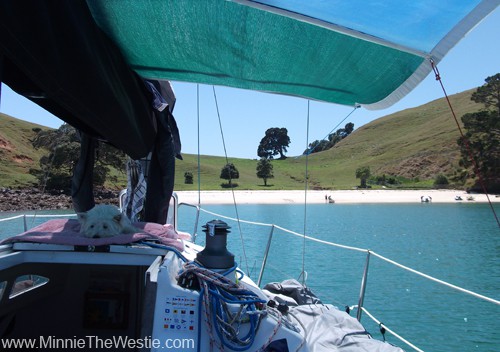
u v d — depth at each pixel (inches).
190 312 111.0
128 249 128.0
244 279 165.0
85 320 142.3
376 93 170.7
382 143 4665.4
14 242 126.0
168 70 176.2
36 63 96.9
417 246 977.5
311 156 4751.5
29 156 1953.7
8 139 2021.4
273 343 116.0
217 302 113.5
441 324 431.8
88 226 132.3
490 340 389.4
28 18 89.3
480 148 2534.5
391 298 521.3
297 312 183.9
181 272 119.8
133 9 133.3
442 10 115.2
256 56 156.7
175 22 139.6
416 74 148.9
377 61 148.5
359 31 128.0
